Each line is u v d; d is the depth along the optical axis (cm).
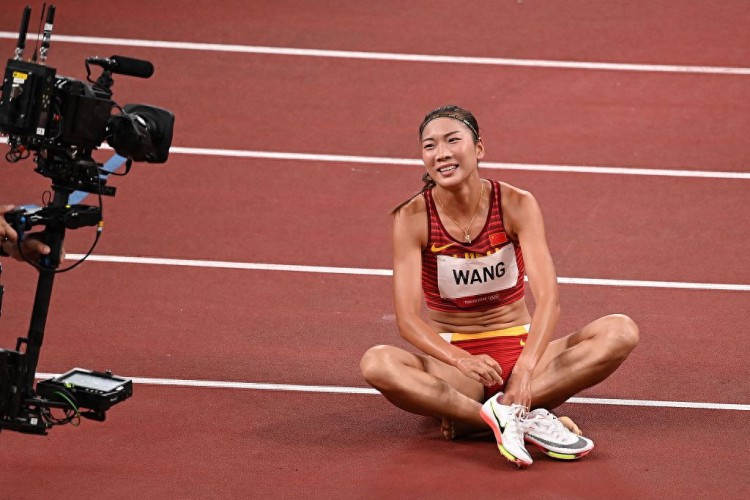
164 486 1802
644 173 3161
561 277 2650
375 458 1908
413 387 1894
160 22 3944
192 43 3819
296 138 3306
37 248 1653
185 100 3488
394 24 3978
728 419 2073
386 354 1903
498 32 3934
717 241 2838
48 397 1658
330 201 2998
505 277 2016
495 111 3456
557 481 1825
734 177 3155
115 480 1817
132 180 3067
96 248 2734
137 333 2367
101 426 2000
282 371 2234
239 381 2191
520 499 1767
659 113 3478
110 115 1658
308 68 3697
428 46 3841
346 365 2269
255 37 3872
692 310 2516
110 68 1666
